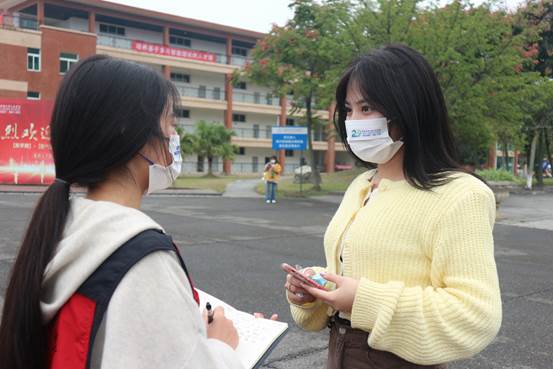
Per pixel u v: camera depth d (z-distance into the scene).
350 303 1.53
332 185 25.64
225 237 9.37
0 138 21.69
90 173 1.14
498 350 4.00
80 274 1.01
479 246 1.50
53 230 1.10
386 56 1.67
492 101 15.73
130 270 1.01
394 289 1.48
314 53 19.84
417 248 1.58
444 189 1.58
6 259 6.71
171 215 13.00
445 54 14.13
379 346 1.52
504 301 5.45
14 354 1.06
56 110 1.17
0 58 28.95
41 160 22.14
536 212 16.17
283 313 4.82
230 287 5.69
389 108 1.61
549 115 25.56
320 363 3.67
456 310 1.44
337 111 1.87
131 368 0.96
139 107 1.15
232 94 43.09
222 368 1.05
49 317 1.05
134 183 1.21
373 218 1.66
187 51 40.06
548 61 25.94
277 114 45.59
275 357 3.76
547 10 24.48
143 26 39.84
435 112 1.66
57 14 36.44
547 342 4.20
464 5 15.42
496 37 15.28
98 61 1.19
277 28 20.89
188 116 42.22
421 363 1.48
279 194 21.25
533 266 7.50
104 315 0.99
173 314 1.01
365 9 16.67
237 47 45.41
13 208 13.31
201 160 40.56
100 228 1.07
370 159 1.72
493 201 1.59
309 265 7.00
